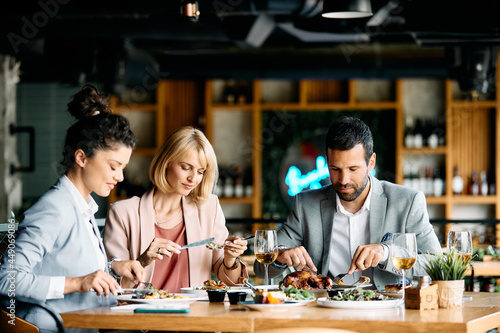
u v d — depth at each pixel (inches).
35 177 356.5
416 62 292.8
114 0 192.1
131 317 85.9
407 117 323.9
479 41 235.6
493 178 319.3
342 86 328.2
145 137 336.5
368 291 94.0
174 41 259.1
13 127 278.1
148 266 114.7
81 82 252.7
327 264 121.0
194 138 116.8
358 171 110.6
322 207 122.7
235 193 330.0
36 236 95.4
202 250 119.5
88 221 104.0
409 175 321.7
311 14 202.4
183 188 116.6
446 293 91.0
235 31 227.8
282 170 331.0
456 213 324.5
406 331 79.7
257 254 101.3
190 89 336.8
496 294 108.7
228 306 94.7
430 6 210.5
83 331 100.0
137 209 119.4
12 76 276.2
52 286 91.4
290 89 331.9
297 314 85.7
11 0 193.0
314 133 329.1
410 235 91.8
